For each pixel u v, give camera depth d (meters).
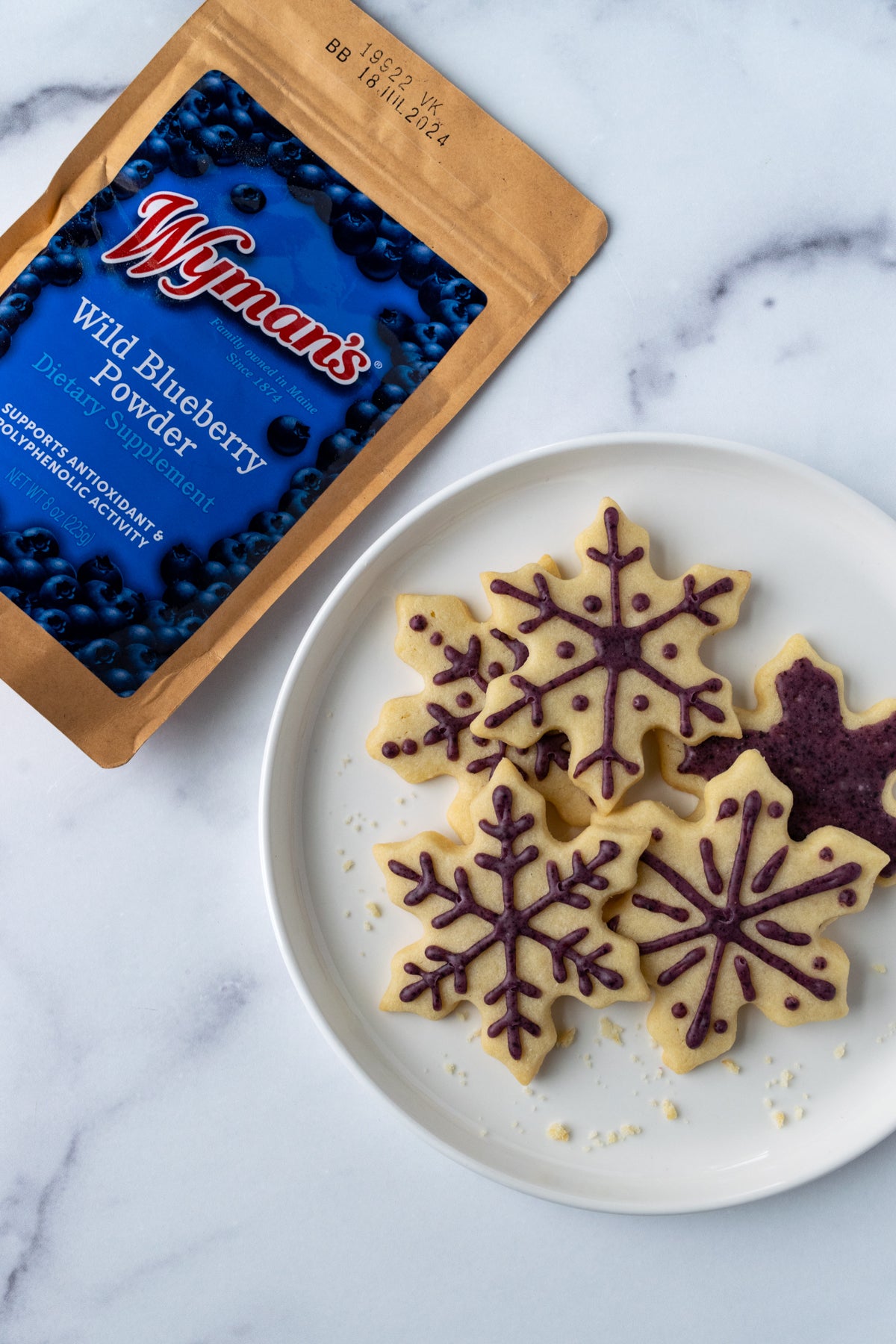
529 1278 0.56
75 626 0.54
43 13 0.55
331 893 0.55
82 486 0.54
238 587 0.54
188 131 0.53
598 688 0.52
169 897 0.57
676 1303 0.56
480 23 0.55
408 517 0.53
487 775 0.53
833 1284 0.56
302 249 0.54
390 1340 0.56
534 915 0.52
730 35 0.55
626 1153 0.54
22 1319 0.57
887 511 0.55
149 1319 0.57
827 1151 0.53
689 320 0.55
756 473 0.53
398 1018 0.54
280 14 0.53
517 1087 0.54
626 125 0.55
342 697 0.55
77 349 0.53
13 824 0.57
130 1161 0.57
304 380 0.54
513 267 0.54
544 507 0.54
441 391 0.54
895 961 0.54
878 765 0.52
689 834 0.52
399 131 0.54
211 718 0.56
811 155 0.55
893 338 0.55
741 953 0.52
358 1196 0.56
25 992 0.57
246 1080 0.57
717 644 0.54
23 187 0.56
